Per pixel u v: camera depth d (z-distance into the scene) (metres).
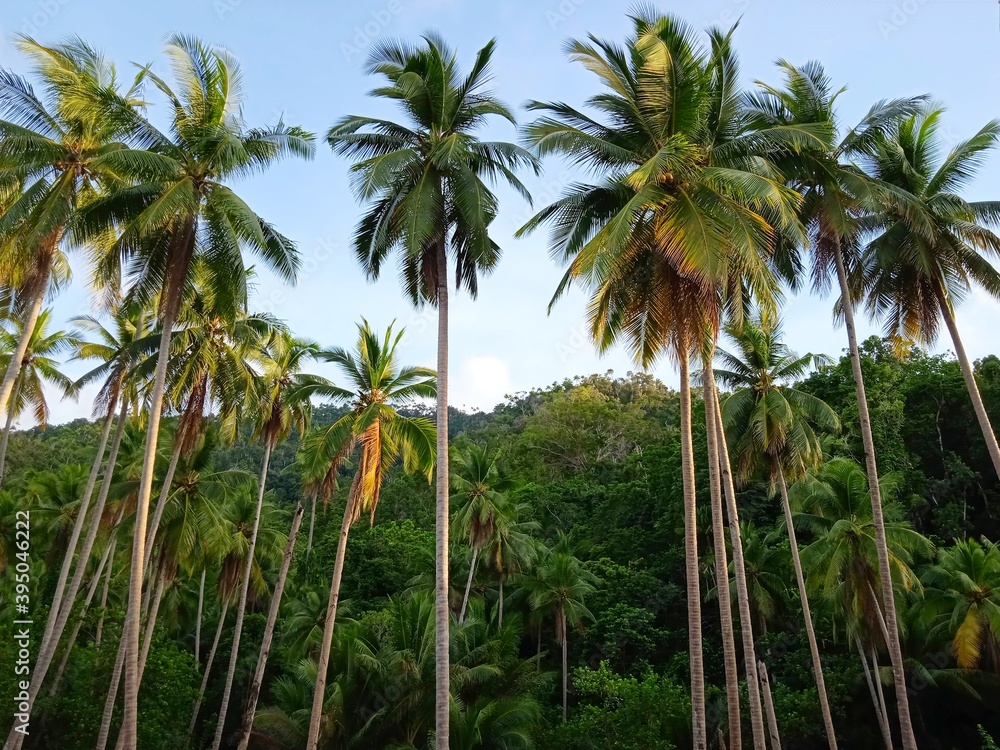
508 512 42.38
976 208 21.66
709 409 20.14
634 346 18.72
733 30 18.98
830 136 20.31
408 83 17.97
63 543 37.97
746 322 22.89
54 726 24.97
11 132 18.95
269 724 29.30
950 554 31.39
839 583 30.22
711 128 18.94
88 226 19.59
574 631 43.03
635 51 18.02
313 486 27.84
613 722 29.61
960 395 42.88
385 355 26.12
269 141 20.48
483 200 19.59
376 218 20.36
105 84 20.73
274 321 27.41
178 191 18.66
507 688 31.77
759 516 41.00
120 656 24.25
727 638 18.78
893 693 31.56
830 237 22.23
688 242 15.52
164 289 21.17
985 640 29.83
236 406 26.91
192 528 30.50
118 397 26.92
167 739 27.11
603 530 50.72
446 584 18.14
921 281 22.30
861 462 39.91
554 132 17.78
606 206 19.48
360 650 31.86
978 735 30.67
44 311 29.73
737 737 18.11
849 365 44.91
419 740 30.17
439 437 18.86
